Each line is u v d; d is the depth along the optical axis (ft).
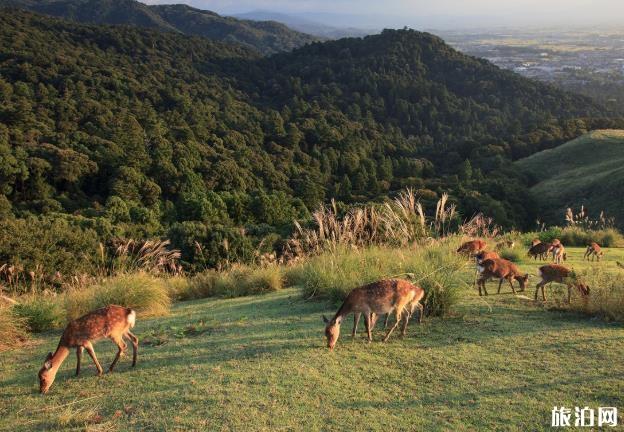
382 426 12.20
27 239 52.54
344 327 20.67
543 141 225.15
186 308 29.17
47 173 130.11
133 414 13.53
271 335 19.99
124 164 138.62
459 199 135.23
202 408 13.56
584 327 18.51
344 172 205.77
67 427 13.10
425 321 20.51
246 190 153.89
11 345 22.30
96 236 65.26
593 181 147.95
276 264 39.09
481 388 13.98
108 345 20.89
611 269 30.07
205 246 59.82
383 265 25.77
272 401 13.76
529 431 11.62
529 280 27.55
